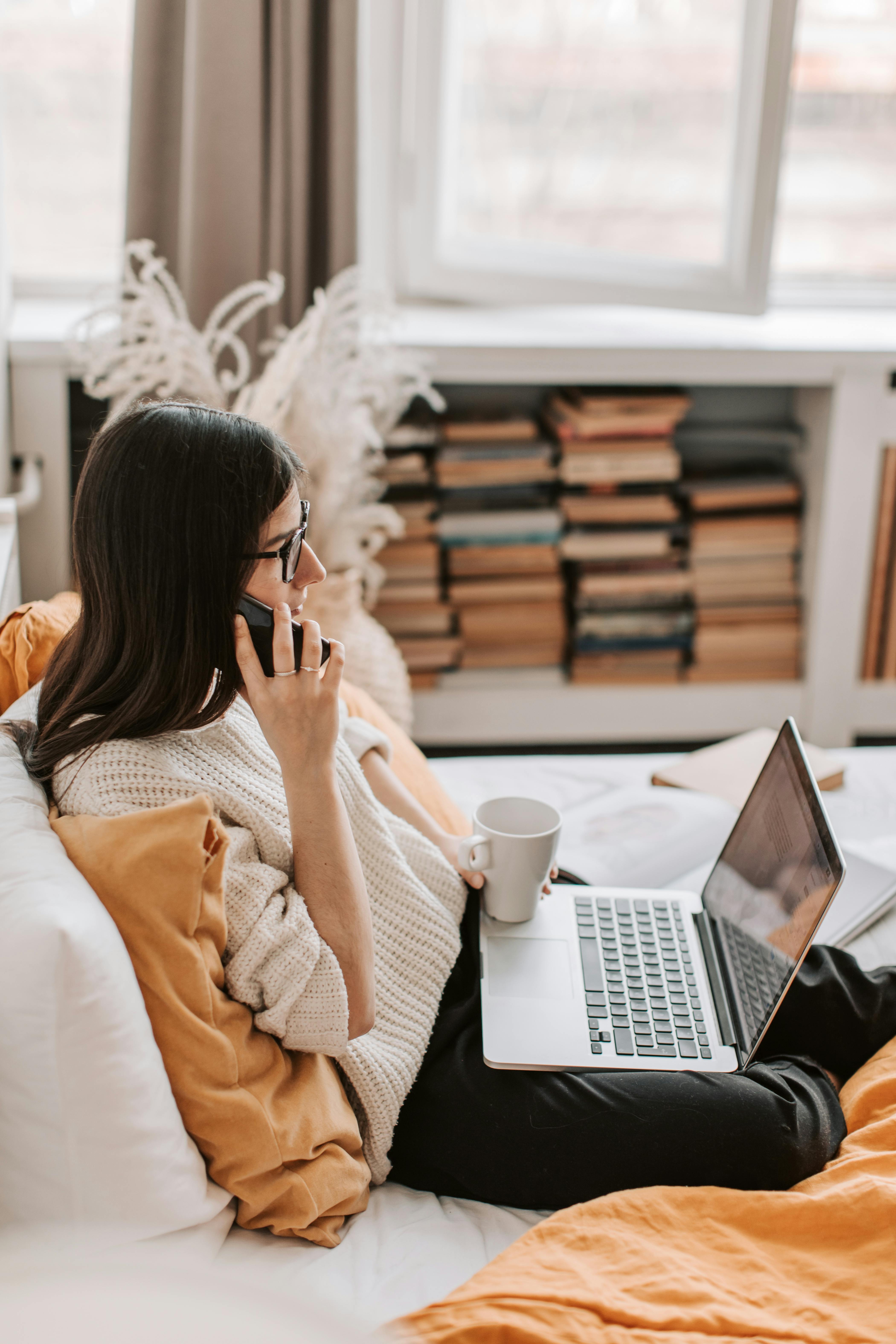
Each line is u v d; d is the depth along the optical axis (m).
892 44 2.56
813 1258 0.87
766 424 2.74
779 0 2.23
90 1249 0.46
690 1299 0.81
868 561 2.53
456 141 2.48
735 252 2.43
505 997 1.08
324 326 2.06
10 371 2.15
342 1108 0.94
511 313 2.60
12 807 0.86
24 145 2.45
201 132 2.10
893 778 1.65
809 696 2.63
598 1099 0.98
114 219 2.53
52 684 0.93
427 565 2.51
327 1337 0.25
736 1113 0.97
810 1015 1.12
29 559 2.25
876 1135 1.00
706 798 1.54
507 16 2.39
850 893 1.33
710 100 2.41
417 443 2.45
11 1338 0.25
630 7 2.38
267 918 0.90
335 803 0.94
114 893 0.81
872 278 2.75
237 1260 0.85
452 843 1.22
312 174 2.24
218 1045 0.84
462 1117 1.00
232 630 0.90
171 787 0.89
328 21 2.14
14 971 0.73
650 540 2.55
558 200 2.51
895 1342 0.78
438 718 2.62
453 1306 0.79
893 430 2.43
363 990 0.95
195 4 2.04
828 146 2.65
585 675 2.62
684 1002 1.10
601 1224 0.89
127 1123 0.77
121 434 0.88
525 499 2.54
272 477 0.89
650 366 2.35
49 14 2.35
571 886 1.27
